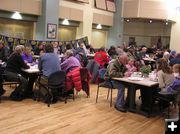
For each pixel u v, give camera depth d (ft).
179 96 13.08
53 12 29.48
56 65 15.90
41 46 25.61
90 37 37.01
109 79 16.02
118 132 11.90
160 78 14.06
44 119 12.87
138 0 39.60
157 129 12.70
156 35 47.75
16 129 11.28
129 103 15.70
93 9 37.04
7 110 13.89
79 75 16.88
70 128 11.91
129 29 48.42
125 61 15.89
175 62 22.68
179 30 42.80
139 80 14.78
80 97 18.01
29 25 28.89
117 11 41.57
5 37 24.57
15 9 25.54
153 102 15.61
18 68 15.89
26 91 16.57
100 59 24.30
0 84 14.94
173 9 41.27
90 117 13.79
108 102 17.15
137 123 13.43
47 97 15.72
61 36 33.63
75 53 25.34
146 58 30.09
